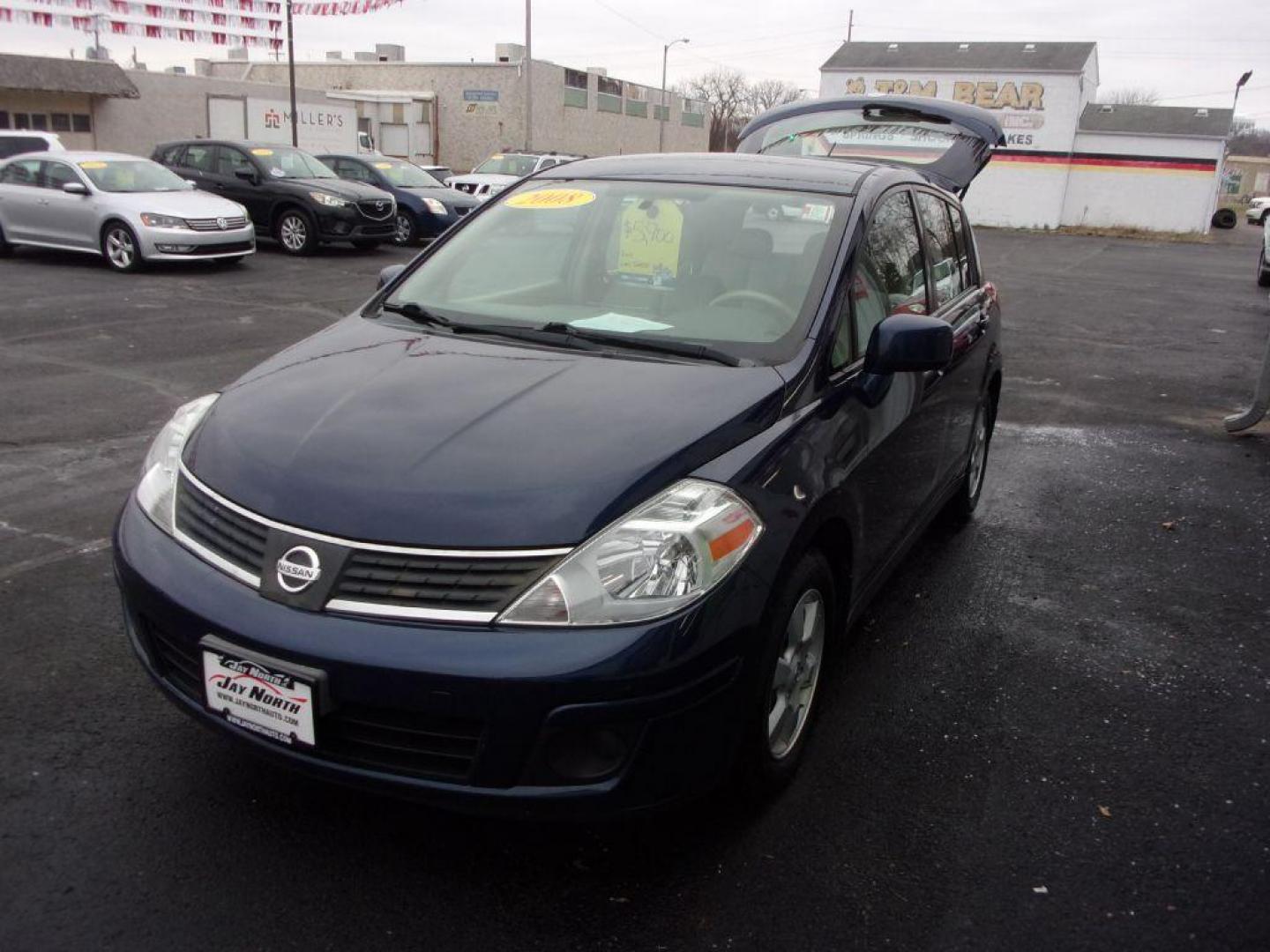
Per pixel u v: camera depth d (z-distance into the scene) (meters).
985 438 5.55
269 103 35.47
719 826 2.84
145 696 3.37
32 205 14.02
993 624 4.25
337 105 37.78
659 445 2.61
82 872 2.56
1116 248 30.83
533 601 2.32
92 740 3.11
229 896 2.51
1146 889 2.67
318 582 2.39
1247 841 2.89
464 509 2.40
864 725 3.42
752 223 3.62
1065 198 41.09
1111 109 41.78
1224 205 75.94
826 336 3.19
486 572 2.35
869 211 3.70
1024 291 17.39
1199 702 3.68
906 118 6.99
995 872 2.71
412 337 3.38
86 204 13.54
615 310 3.47
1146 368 10.41
